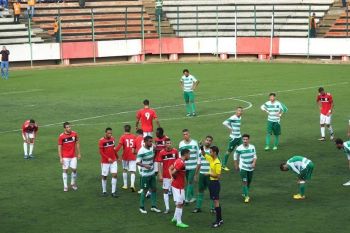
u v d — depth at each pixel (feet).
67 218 135.13
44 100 279.08
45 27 422.00
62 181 162.50
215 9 447.01
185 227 128.57
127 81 330.54
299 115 239.50
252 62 400.88
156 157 150.00
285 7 436.76
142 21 422.00
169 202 145.69
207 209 140.46
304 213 135.54
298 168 143.95
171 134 211.00
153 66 392.88
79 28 430.61
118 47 414.82
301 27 426.92
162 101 272.10
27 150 185.16
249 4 442.09
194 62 408.26
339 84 307.17
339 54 395.96
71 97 285.43
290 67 372.17
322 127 201.05
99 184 160.15
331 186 154.30
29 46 393.09
